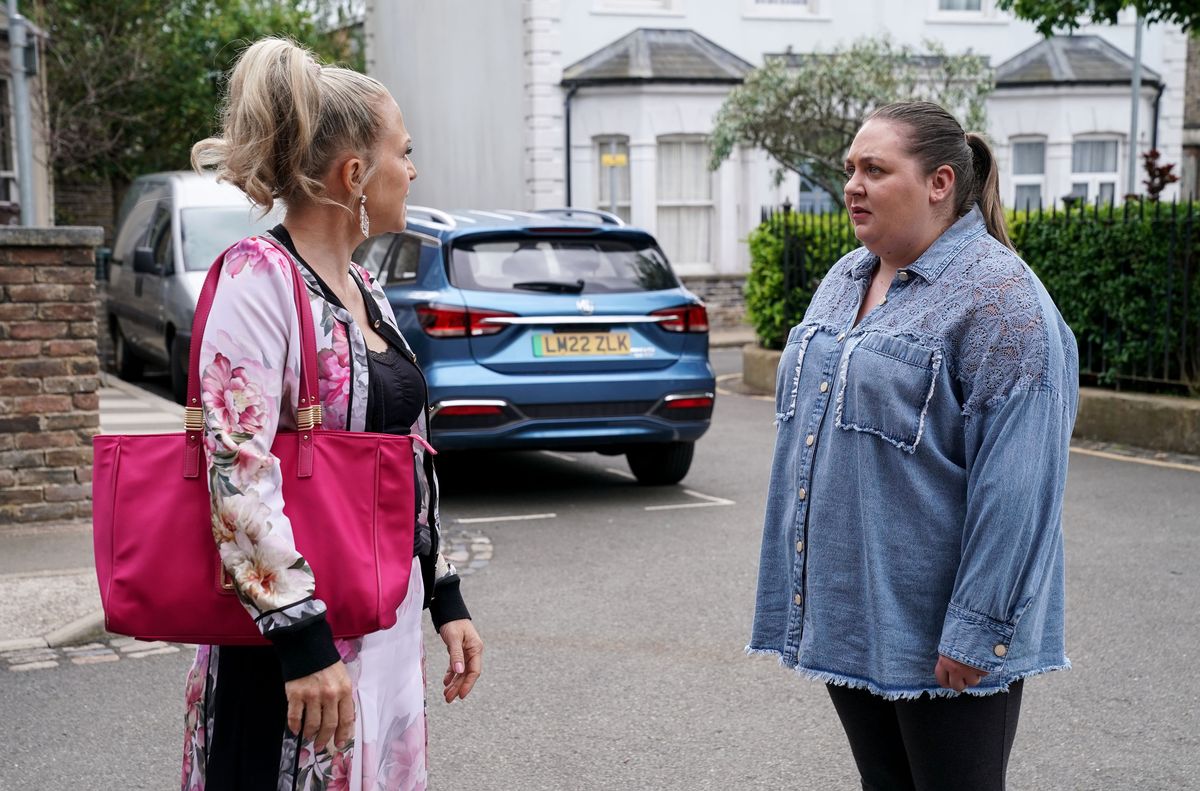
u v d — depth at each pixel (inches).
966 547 90.3
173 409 414.0
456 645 95.6
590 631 211.0
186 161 824.3
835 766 156.9
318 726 76.9
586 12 801.6
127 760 159.5
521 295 297.7
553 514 301.3
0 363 269.3
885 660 93.2
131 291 518.9
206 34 788.0
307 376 80.4
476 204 899.4
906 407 92.8
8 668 191.9
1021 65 863.1
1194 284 378.3
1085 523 282.7
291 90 80.7
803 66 694.5
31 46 491.5
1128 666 190.7
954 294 92.7
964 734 93.7
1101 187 867.4
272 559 75.5
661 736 166.9
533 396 295.1
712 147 709.9
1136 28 764.0
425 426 92.0
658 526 287.6
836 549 96.2
